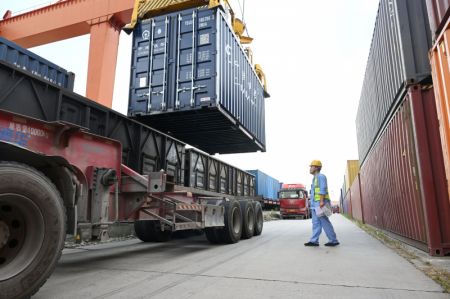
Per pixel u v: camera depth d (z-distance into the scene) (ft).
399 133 24.04
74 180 12.01
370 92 36.99
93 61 66.08
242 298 11.41
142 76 33.24
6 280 9.16
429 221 19.29
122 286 12.91
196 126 35.50
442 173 19.40
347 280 14.08
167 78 32.17
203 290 12.39
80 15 69.51
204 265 17.46
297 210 89.25
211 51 31.12
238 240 28.48
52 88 18.13
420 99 20.12
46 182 10.41
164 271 15.84
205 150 47.03
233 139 41.27
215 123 34.58
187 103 30.83
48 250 10.16
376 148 35.17
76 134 14.69
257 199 48.52
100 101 64.39
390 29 24.67
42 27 72.64
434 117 19.86
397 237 27.35
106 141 16.48
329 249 23.66
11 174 9.50
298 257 20.11
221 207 26.07
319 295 11.82
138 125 25.32
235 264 17.75
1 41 20.52
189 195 22.71
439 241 19.06
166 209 21.47
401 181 24.54
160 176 17.74
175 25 33.06
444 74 13.33
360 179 57.06
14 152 10.46
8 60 20.77
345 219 80.18
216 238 26.89
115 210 16.24
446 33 12.67
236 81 36.27
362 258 19.70
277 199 103.60
